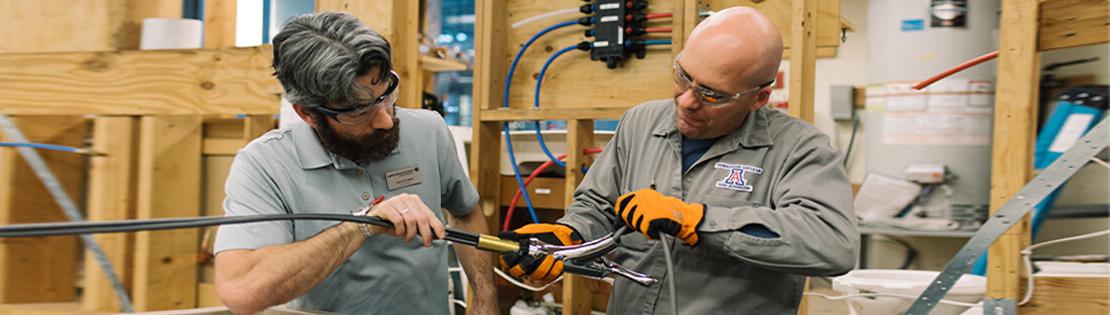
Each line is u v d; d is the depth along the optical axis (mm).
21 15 2533
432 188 1662
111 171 2369
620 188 1675
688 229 1354
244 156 1533
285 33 1360
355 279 1585
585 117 2281
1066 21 1596
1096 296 1628
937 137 3539
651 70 2340
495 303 1724
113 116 2396
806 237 1334
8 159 2418
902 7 3566
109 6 2453
